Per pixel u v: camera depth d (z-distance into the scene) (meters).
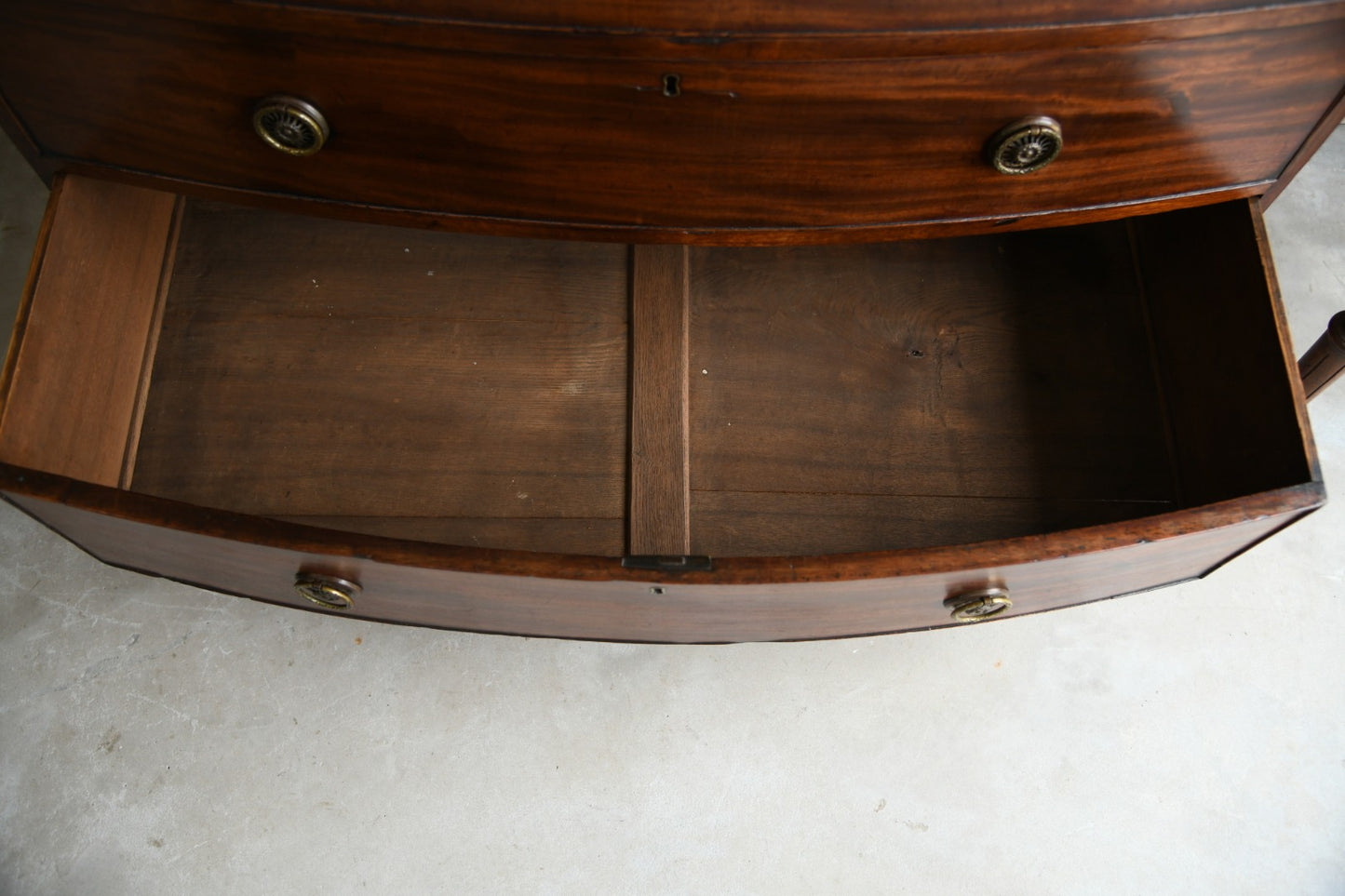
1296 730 1.32
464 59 0.80
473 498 1.14
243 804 1.27
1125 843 1.27
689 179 0.92
